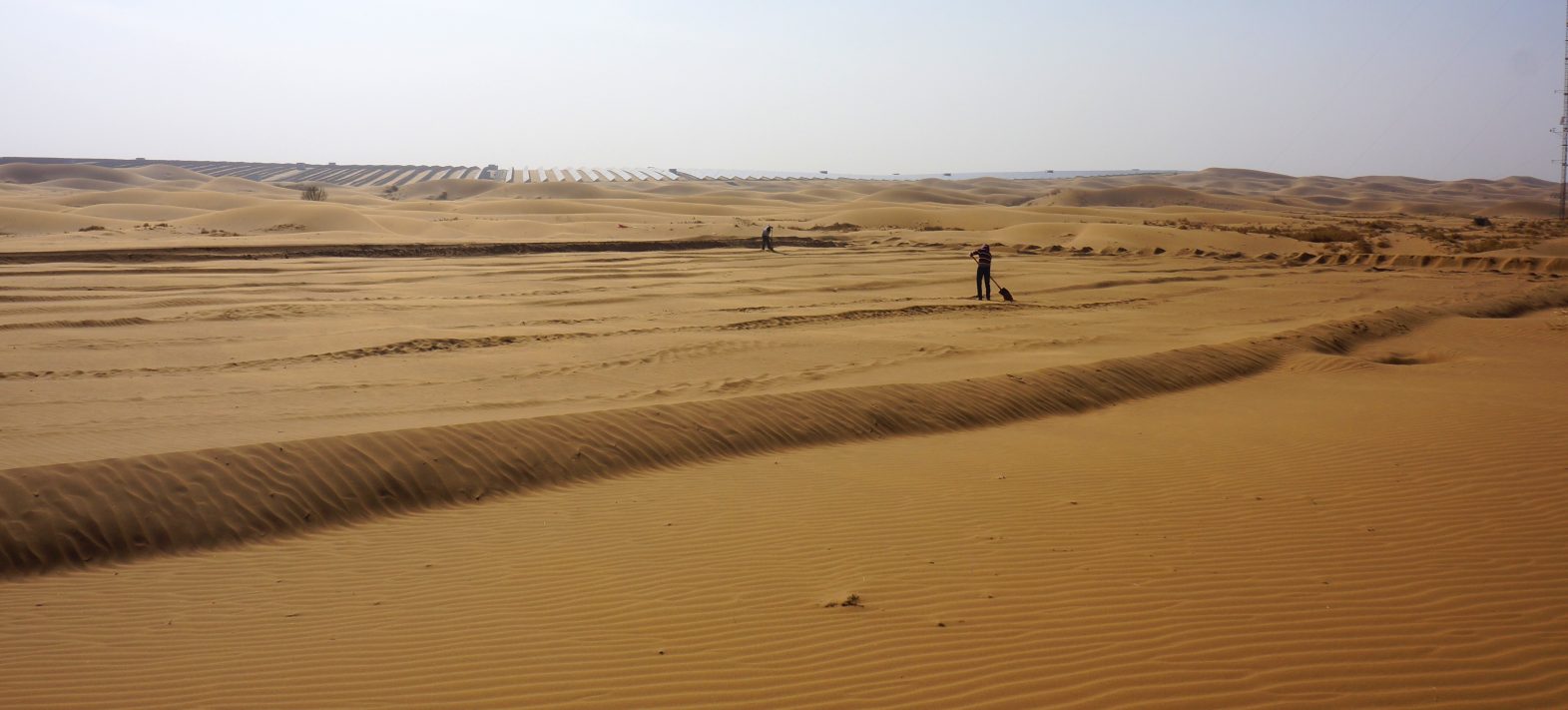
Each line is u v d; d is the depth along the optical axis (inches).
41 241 1809.8
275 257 1676.9
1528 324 948.0
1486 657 213.6
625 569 291.7
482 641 239.6
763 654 225.0
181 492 350.0
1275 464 398.3
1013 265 1683.1
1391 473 376.2
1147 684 204.5
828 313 1018.1
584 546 317.7
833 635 234.2
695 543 315.3
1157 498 351.6
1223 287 1354.6
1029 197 7199.8
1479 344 830.5
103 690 219.6
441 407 551.8
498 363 712.4
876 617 244.5
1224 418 511.8
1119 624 235.5
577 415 455.2
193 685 220.7
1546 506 327.6
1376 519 318.3
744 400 494.3
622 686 211.5
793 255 1860.2
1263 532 307.7
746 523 335.6
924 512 341.4
